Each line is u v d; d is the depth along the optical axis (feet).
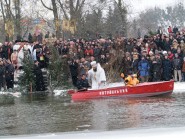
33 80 89.30
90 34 152.66
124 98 68.44
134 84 70.23
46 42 96.99
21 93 87.51
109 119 42.29
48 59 92.43
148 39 95.40
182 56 88.17
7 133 35.65
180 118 40.42
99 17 159.12
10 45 96.84
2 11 163.02
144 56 88.02
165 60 87.30
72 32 128.36
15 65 95.61
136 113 46.37
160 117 41.91
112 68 93.15
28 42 99.55
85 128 36.52
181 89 79.15
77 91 70.59
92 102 63.82
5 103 67.82
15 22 150.10
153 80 87.61
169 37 92.32
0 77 89.71
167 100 61.67
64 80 91.40
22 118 46.37
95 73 71.82
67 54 92.63
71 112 50.70
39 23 155.94
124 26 146.82
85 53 94.12
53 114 49.26
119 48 94.27
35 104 64.34
